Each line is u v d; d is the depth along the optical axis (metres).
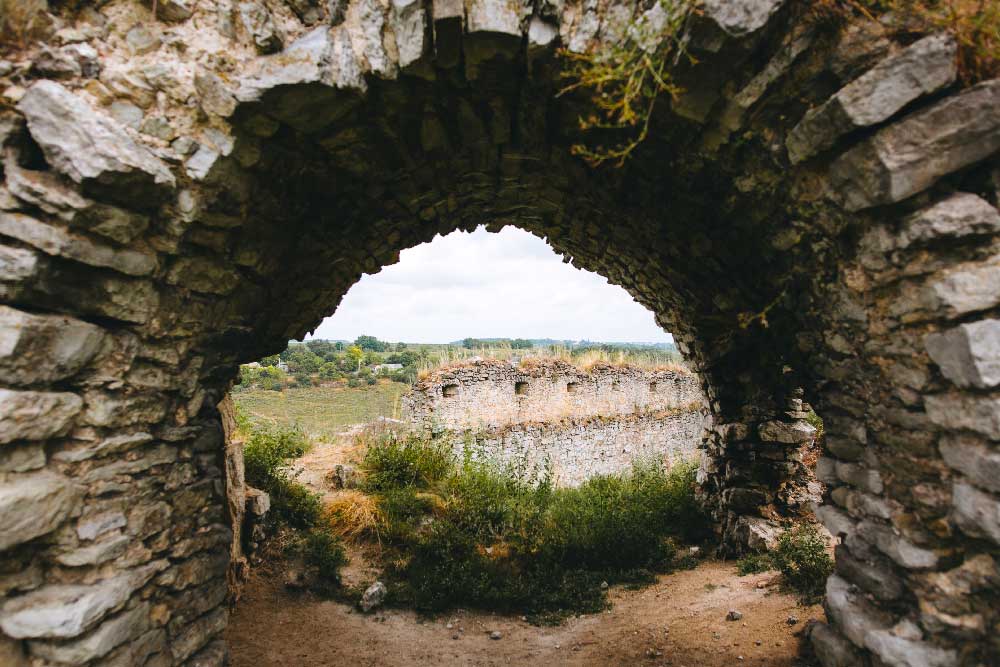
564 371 11.70
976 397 2.04
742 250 3.56
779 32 2.27
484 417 10.17
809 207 2.62
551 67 2.63
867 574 2.63
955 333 2.05
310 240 3.62
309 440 8.70
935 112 2.04
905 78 2.06
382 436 7.98
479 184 4.07
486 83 2.83
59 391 2.17
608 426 12.34
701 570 5.60
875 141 2.16
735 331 5.08
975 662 2.15
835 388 3.05
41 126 2.02
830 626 2.91
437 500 6.56
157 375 2.64
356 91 2.52
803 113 2.43
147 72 2.25
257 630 4.40
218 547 3.16
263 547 5.34
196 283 2.76
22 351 1.97
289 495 6.09
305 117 2.57
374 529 5.87
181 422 2.93
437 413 9.34
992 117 1.96
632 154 3.19
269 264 3.37
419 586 5.16
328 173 3.17
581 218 4.55
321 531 5.82
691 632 4.11
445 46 2.54
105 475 2.34
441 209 4.38
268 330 4.11
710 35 2.24
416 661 4.17
